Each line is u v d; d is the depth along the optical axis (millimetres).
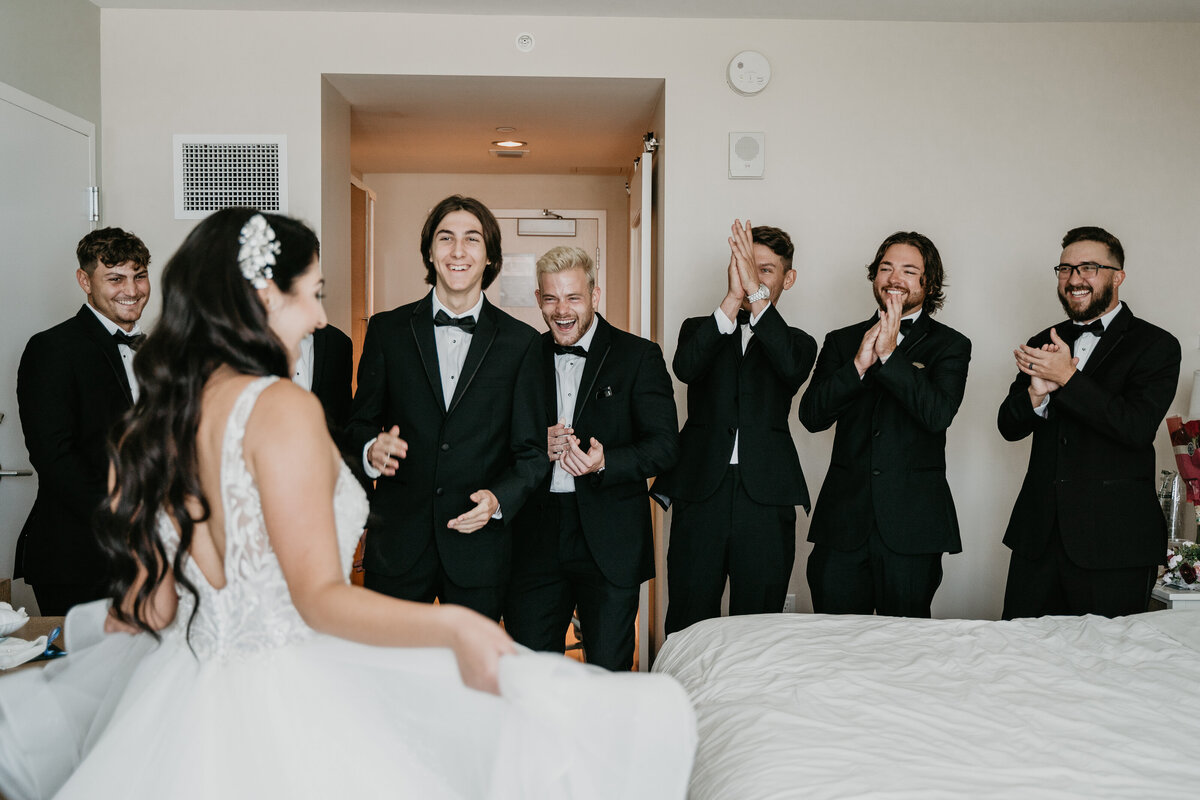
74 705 1359
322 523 1060
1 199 3074
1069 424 2762
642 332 3732
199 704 1130
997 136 3848
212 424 1115
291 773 1080
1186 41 3840
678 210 3832
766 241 2941
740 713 1624
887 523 2717
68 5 3494
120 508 1151
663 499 3033
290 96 3756
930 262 2867
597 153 5473
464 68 3783
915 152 3842
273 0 3637
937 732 1521
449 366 2359
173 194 3748
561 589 2676
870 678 1783
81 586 2627
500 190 6285
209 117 3746
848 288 3848
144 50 3725
